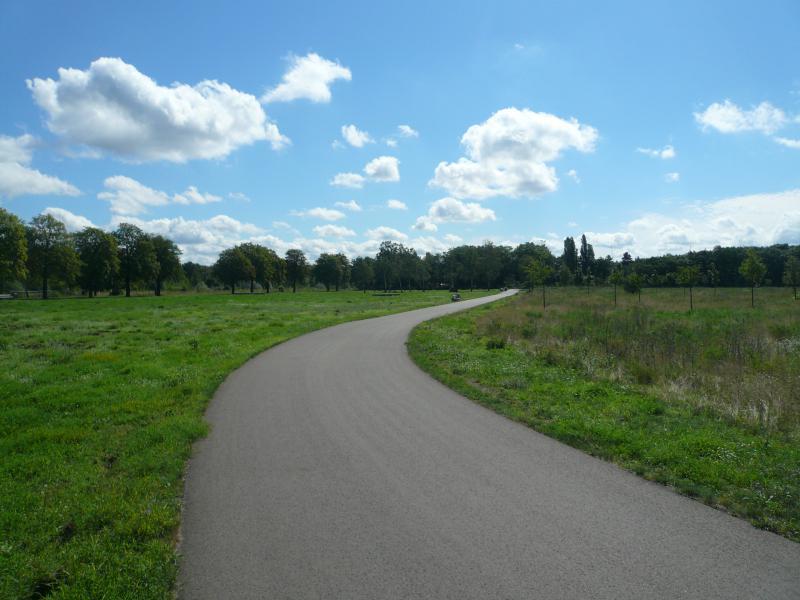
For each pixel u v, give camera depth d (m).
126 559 3.93
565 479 5.59
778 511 4.70
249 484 5.49
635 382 10.92
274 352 15.81
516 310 35.00
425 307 44.25
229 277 99.25
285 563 3.90
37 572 3.79
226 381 11.27
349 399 9.53
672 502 5.00
